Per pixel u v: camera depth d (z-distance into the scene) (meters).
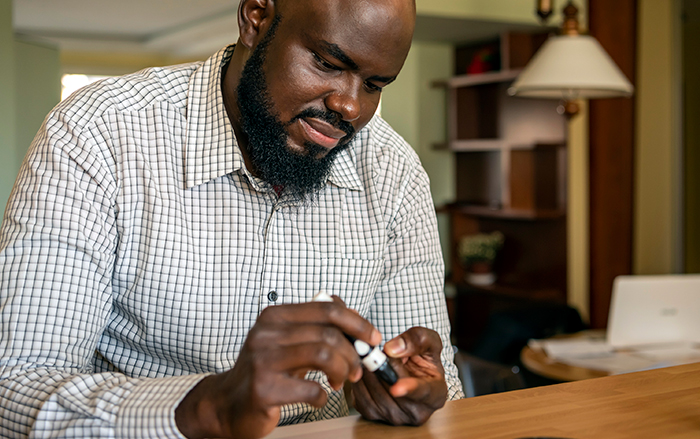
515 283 4.73
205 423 0.73
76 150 0.98
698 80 4.38
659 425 0.83
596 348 2.51
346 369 0.68
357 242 1.22
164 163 1.07
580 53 2.69
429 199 1.34
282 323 0.71
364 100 0.99
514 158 4.58
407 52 0.96
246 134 1.07
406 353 0.88
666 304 2.52
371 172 1.25
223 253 1.11
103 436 0.77
